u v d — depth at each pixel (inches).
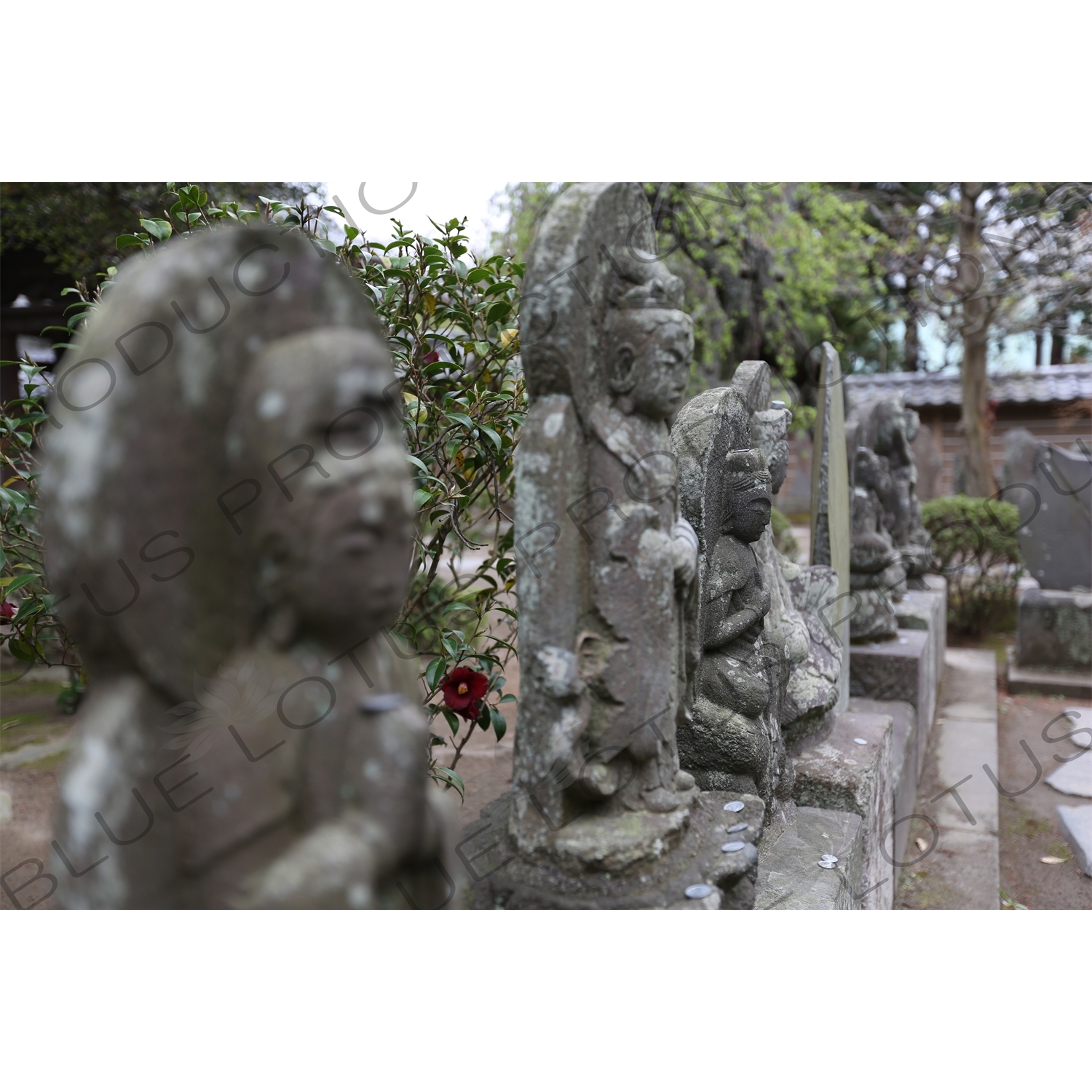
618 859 61.8
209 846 38.7
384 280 91.9
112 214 230.4
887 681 167.8
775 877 87.0
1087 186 267.4
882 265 331.0
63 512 36.7
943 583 287.7
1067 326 355.3
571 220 61.1
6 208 226.8
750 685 90.6
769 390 113.0
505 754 143.6
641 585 63.0
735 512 94.3
